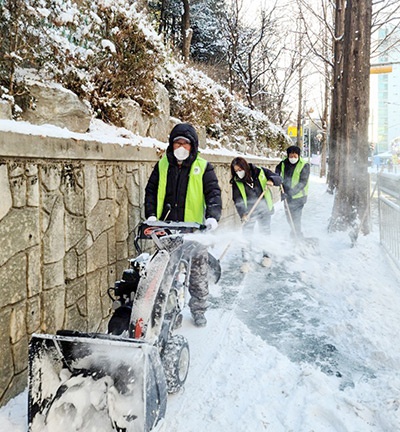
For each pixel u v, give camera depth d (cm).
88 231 326
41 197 264
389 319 385
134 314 236
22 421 226
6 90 275
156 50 499
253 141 1242
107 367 210
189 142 347
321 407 250
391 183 597
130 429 199
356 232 690
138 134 483
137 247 310
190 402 260
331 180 1777
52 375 213
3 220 229
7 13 275
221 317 398
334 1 1491
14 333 242
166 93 582
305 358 318
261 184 579
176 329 368
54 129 289
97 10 405
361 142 771
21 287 246
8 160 232
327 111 2678
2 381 232
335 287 489
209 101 802
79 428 204
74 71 367
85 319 322
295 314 408
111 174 367
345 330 363
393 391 265
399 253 541
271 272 558
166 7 2009
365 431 230
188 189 354
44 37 323
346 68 783
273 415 247
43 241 267
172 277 262
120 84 454
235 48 1894
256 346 335
